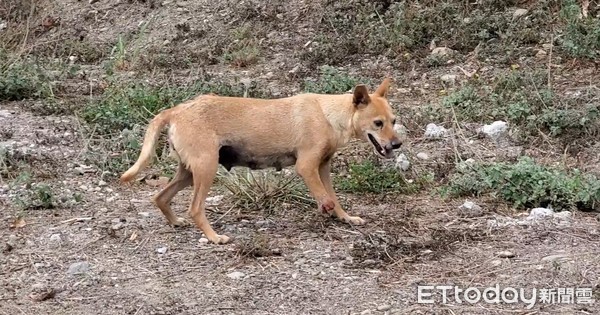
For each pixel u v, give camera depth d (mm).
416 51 20328
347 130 11789
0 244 11164
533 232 11516
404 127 15891
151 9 24344
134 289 9969
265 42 21953
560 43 19453
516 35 20062
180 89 18141
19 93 18672
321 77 19000
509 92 17406
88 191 13273
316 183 11688
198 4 24109
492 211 12430
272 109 11641
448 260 10750
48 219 12078
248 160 11773
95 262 10695
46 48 22938
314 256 10875
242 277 10258
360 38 20969
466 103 16875
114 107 16703
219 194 13164
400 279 10227
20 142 15500
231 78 19766
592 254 10812
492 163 14133
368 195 13273
